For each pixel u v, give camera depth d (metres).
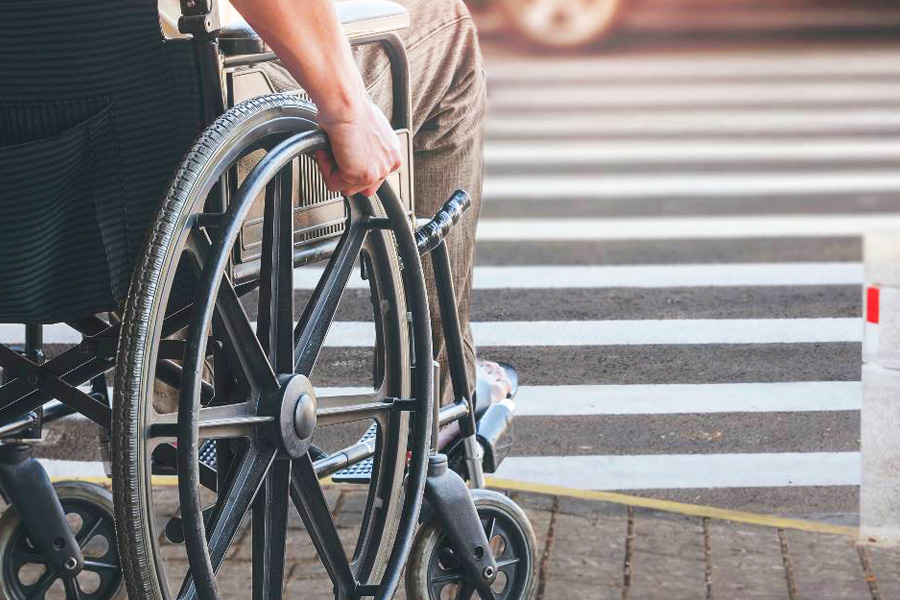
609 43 19.09
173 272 2.45
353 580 3.11
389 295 3.26
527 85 16.27
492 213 10.14
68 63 2.64
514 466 5.66
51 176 2.64
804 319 7.53
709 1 20.20
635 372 6.77
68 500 3.77
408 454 3.46
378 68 3.70
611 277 8.36
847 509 5.28
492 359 6.94
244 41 2.71
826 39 20.56
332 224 3.12
